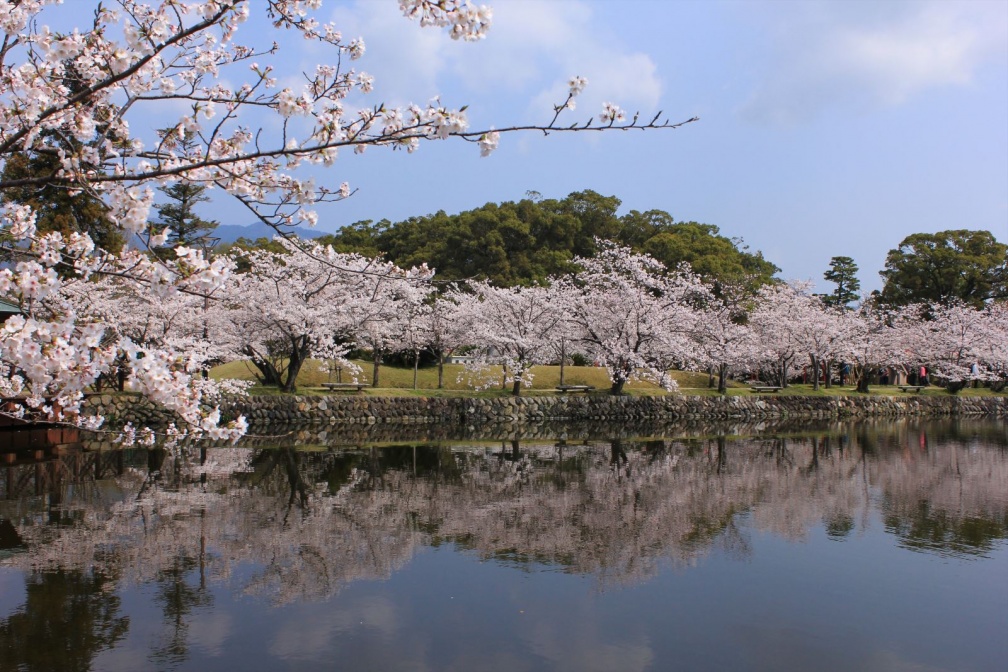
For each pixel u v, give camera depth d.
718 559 8.17
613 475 13.38
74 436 16.08
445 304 25.59
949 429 23.69
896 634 6.17
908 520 10.10
